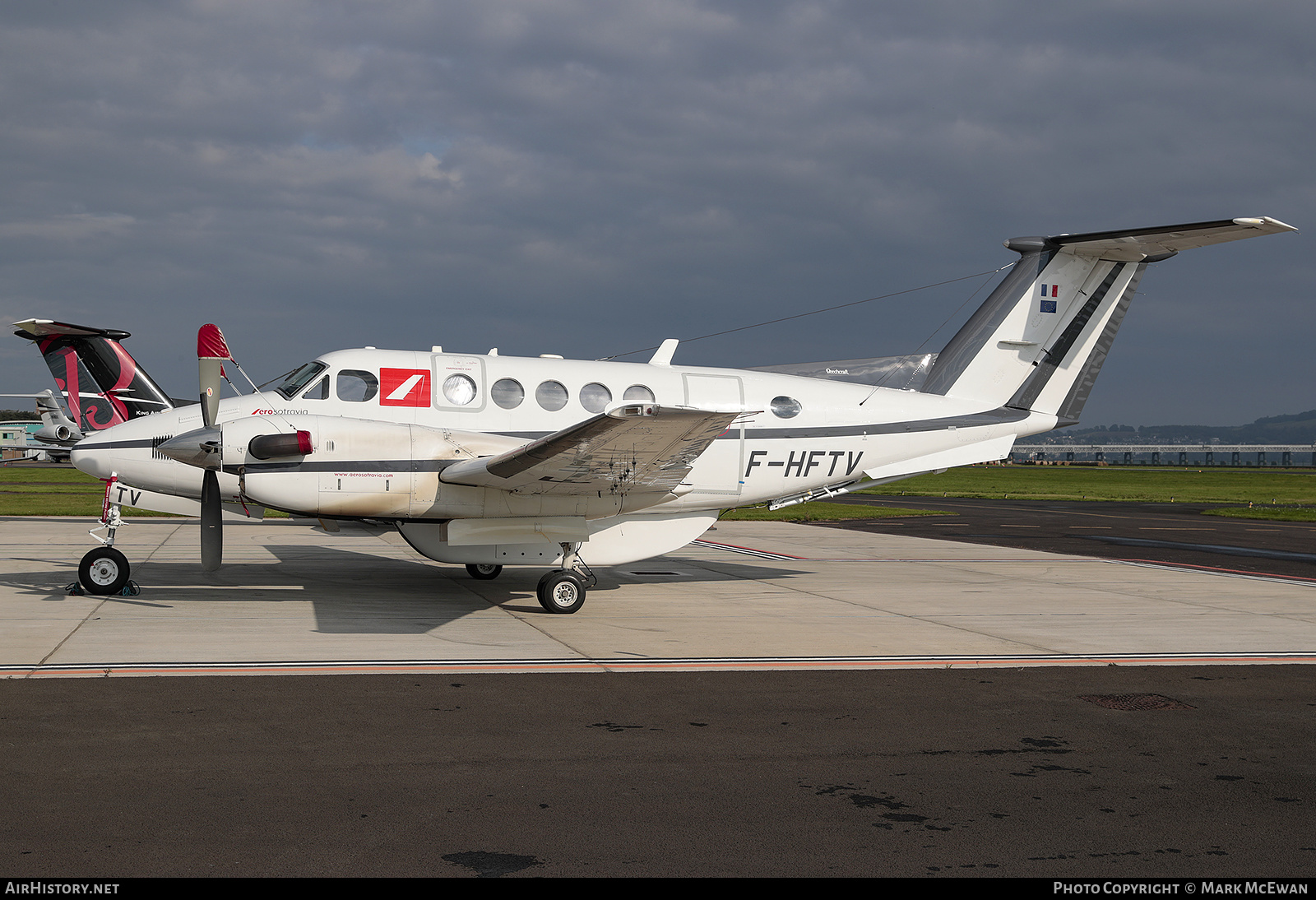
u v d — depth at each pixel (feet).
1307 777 16.62
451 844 13.10
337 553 51.44
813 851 13.15
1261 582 45.06
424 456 32.58
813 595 39.17
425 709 20.01
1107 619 33.63
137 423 34.99
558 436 28.07
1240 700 22.07
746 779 16.06
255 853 12.63
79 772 15.55
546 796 15.02
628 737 18.31
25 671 22.41
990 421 42.93
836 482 41.78
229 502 35.42
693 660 25.59
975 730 19.29
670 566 49.88
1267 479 259.60
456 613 32.71
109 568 34.30
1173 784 16.20
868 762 17.10
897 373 43.47
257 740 17.51
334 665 23.95
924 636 29.78
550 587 32.99
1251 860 13.16
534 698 21.11
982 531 77.71
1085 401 44.32
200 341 33.88
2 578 38.83
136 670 22.74
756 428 39.88
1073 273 43.57
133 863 12.24
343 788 15.17
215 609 32.14
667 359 41.47
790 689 22.43
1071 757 17.61
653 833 13.65
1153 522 89.56
